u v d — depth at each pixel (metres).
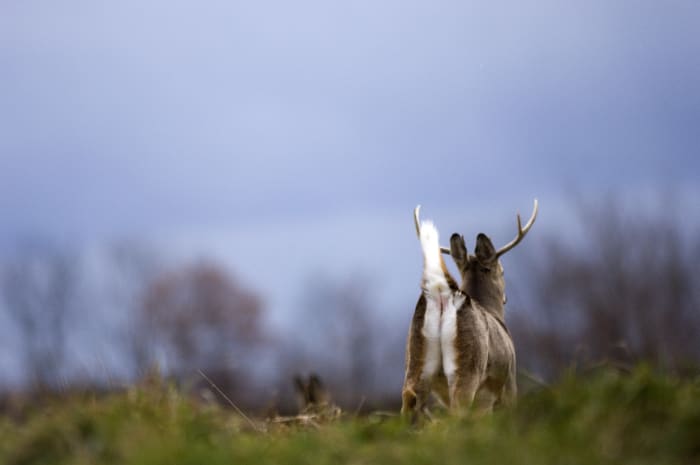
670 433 24.67
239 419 32.41
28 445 26.67
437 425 29.06
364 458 25.41
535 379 32.09
